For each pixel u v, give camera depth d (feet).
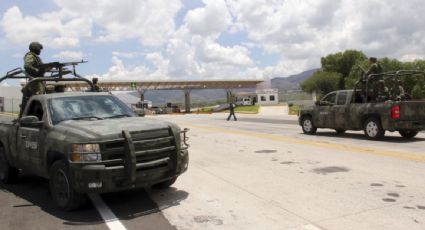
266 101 344.28
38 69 31.96
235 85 338.95
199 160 35.42
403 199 20.85
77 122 21.75
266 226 17.52
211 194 23.25
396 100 45.50
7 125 26.89
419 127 44.91
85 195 20.27
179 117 127.65
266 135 55.57
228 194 23.11
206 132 63.57
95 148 18.95
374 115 46.26
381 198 21.15
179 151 21.42
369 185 24.04
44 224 18.95
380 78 48.08
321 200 21.15
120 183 19.35
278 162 33.01
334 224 17.40
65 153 19.71
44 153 21.77
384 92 47.62
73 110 23.53
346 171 28.30
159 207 21.01
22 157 24.66
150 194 23.61
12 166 27.30
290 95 360.48
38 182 28.37
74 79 29.71
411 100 45.75
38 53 32.65
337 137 50.37
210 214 19.54
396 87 47.21
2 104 195.31
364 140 46.21
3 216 20.39
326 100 53.42
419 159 32.17
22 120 22.25
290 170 29.40
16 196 24.39
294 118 101.14
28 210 21.31
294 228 17.12
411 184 23.99
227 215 19.27
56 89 32.17
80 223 18.89
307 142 45.52
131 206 21.34
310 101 269.44
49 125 22.06
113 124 20.86
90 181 18.85
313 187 23.97
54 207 21.65
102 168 18.80
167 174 21.07
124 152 19.39
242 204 20.98
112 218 19.44
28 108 25.38
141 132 20.01
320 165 30.94
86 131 19.75
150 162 19.93
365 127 47.39
